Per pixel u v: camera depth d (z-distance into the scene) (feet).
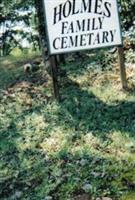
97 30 24.14
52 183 17.22
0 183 18.19
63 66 29.81
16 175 18.45
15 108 25.88
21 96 27.55
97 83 26.30
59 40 24.09
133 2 30.01
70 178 17.22
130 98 23.32
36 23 34.14
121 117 21.54
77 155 18.84
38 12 30.63
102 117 21.97
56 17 23.89
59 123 22.30
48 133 21.54
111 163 17.71
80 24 24.07
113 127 20.65
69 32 24.07
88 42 24.20
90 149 19.08
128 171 16.96
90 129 20.98
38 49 38.11
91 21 24.07
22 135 22.06
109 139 19.62
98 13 24.03
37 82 29.32
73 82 27.07
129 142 19.03
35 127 22.52
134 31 30.32
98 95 24.62
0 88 30.91
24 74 32.60
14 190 17.46
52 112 23.66
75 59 30.89
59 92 26.08
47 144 20.47
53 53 24.18
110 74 26.91
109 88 25.20
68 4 23.81
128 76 25.79
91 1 23.90
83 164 18.02
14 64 38.32
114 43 24.14
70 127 21.59
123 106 22.61
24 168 18.92
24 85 29.45
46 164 18.75
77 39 24.14
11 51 43.52
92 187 16.31
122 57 24.16
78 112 23.03
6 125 23.77
